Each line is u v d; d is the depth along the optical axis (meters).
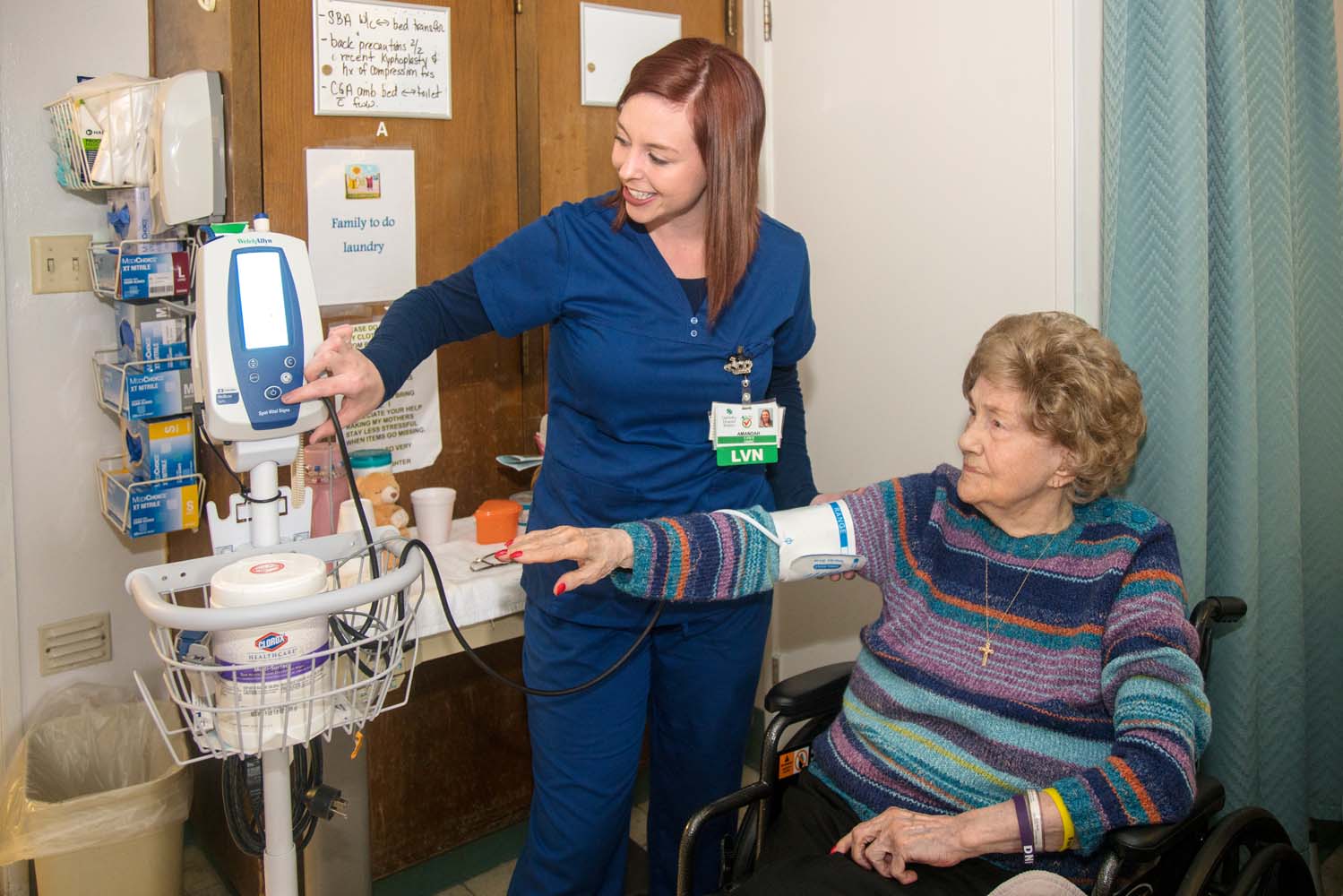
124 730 2.08
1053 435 1.34
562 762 1.62
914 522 1.52
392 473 2.08
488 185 2.11
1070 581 1.38
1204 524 1.75
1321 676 2.14
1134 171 1.74
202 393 1.32
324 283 1.93
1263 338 1.85
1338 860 2.21
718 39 2.36
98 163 1.84
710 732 1.71
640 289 1.53
